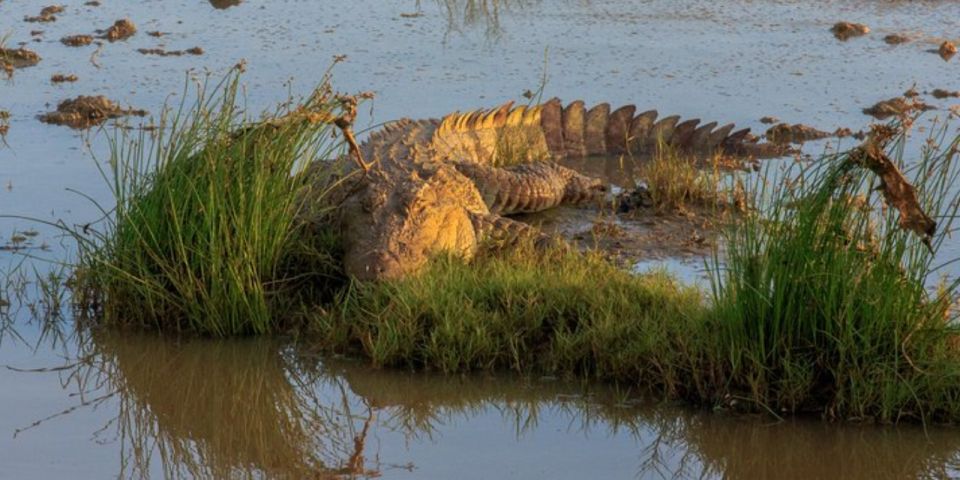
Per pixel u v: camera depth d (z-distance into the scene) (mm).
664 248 35250
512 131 43969
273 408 26922
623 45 53594
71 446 24781
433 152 39312
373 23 56688
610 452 24625
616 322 28297
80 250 31297
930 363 25422
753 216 27297
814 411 25781
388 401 27172
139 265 30234
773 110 45625
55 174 38875
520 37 54719
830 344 25859
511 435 25438
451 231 32906
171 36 54062
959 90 46844
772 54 52000
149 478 23594
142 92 46250
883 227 26766
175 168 30719
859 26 54312
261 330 30000
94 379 27938
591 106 46500
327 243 32844
